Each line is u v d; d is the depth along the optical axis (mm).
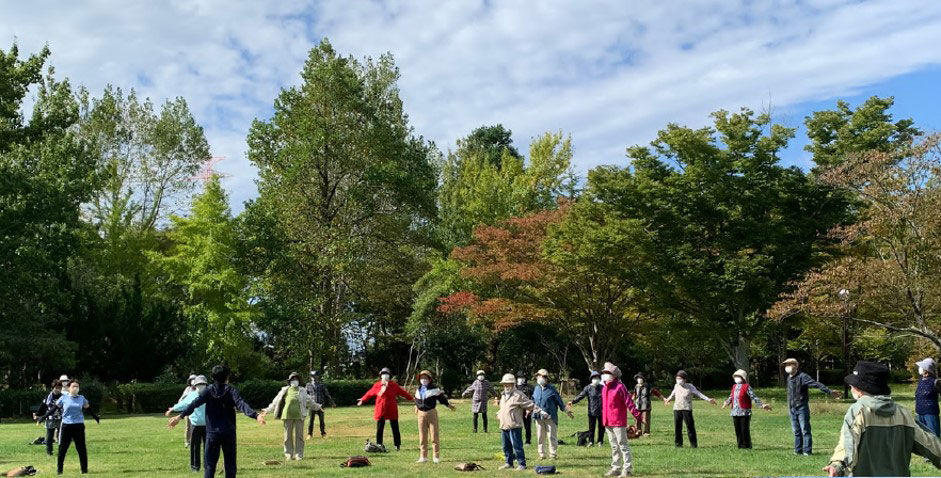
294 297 47250
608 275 38625
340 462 14891
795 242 36438
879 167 26688
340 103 47438
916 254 26672
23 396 34312
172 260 45938
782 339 49094
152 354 40438
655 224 38406
